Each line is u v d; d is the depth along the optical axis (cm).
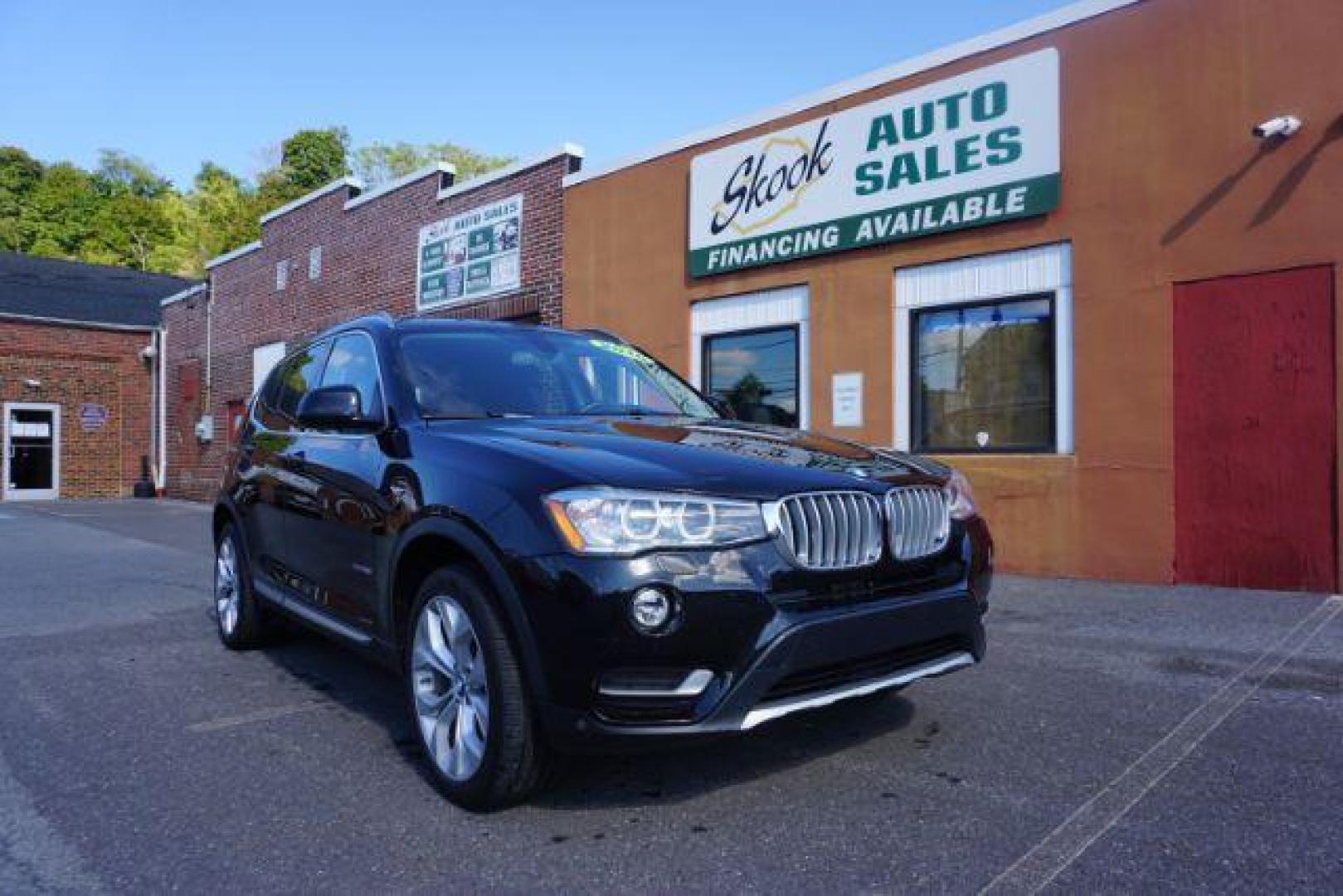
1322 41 636
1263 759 349
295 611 470
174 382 2234
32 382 2322
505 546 296
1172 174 699
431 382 417
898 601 317
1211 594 657
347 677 505
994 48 790
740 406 1001
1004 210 783
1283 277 653
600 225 1145
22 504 2077
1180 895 252
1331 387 635
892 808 312
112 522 1545
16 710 447
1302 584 648
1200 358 688
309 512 448
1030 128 769
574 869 275
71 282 2692
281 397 552
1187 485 695
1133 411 718
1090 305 740
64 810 328
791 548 297
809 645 290
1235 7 671
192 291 2133
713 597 280
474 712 317
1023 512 773
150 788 347
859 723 399
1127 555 720
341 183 1619
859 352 888
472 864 280
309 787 345
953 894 254
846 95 891
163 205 5709
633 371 493
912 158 841
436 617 336
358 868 280
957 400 830
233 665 532
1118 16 724
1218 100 679
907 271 859
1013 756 359
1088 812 306
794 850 283
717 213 1007
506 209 1278
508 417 401
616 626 275
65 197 5316
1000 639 549
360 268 1566
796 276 939
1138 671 472
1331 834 287
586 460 311
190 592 794
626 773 347
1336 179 630
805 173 924
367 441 408
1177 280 697
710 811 313
